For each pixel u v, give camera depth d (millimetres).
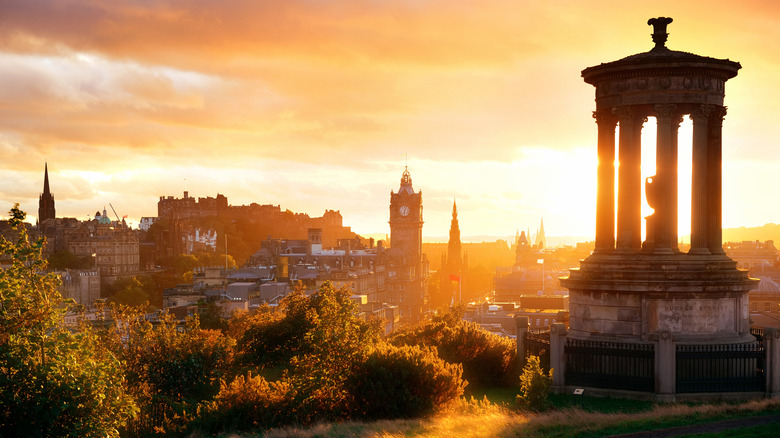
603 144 54250
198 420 51656
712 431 38344
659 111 51938
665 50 54188
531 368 47500
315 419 50000
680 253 52406
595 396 50031
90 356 44781
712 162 53281
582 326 53406
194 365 66438
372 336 62844
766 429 37656
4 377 39156
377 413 49938
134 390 63938
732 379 48750
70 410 40312
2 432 39344
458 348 61531
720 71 52688
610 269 52281
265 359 75562
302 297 81938
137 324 81125
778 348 48438
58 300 43188
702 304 51094
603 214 54281
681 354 48625
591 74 54094
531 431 41000
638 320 51406
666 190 51969
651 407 45875
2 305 41719
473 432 41875
